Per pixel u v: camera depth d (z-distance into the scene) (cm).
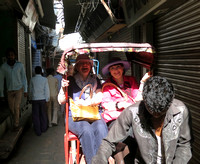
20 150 496
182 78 372
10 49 538
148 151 175
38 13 1059
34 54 1484
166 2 358
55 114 680
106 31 860
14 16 758
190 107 348
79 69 321
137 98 308
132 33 631
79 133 285
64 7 810
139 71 604
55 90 673
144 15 455
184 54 363
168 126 169
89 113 294
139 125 175
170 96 154
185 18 357
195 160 335
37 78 597
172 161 180
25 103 865
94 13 891
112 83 311
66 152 295
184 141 179
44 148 506
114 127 192
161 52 469
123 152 216
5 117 544
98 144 282
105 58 1189
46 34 1565
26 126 668
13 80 529
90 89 314
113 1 655
